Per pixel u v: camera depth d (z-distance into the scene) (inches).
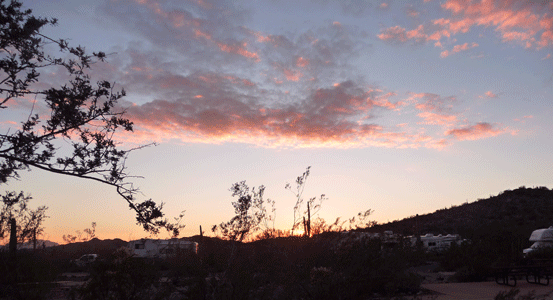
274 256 307.3
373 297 314.5
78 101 286.8
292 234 347.6
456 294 369.4
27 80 281.3
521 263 600.4
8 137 276.7
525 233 1063.6
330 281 284.8
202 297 247.4
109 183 309.4
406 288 370.6
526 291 386.9
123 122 306.7
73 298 237.3
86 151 300.8
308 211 355.3
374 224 347.3
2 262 266.1
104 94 301.4
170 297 255.6
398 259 304.8
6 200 349.4
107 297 231.6
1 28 270.5
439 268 666.8
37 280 267.3
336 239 325.7
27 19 278.4
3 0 274.2
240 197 377.4
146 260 254.4
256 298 264.4
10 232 532.1
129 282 234.7
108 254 255.9
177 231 327.3
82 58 297.0
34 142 283.9
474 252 651.5
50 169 290.7
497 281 463.8
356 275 288.2
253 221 371.2
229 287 258.1
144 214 320.5
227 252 316.5
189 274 265.3
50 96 276.1
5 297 254.5
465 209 2485.2
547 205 2208.4
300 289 288.2
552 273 454.9
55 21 290.7
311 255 313.1
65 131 287.4
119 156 309.6
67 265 315.3
